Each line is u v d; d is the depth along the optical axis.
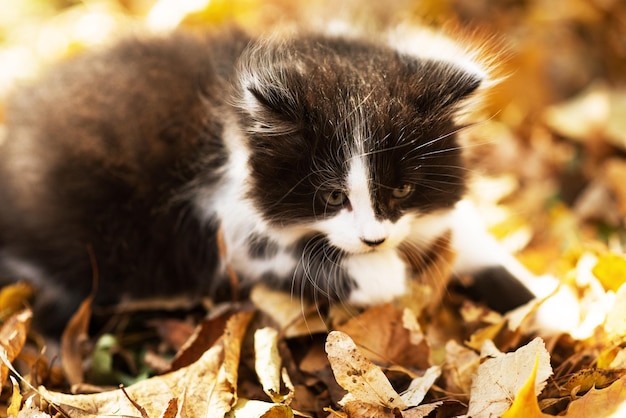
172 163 0.34
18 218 0.36
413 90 0.30
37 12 0.55
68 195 0.34
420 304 0.33
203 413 0.29
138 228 0.35
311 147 0.30
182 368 0.31
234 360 0.31
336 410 0.30
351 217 0.30
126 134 0.34
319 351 0.32
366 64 0.32
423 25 0.44
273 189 0.31
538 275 0.36
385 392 0.29
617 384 0.28
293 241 0.32
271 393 0.29
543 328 0.32
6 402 0.31
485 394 0.29
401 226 0.31
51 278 0.36
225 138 0.33
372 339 0.32
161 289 0.36
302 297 0.33
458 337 0.33
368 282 0.32
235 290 0.34
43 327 0.35
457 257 0.34
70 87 0.35
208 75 0.35
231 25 0.38
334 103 0.30
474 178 0.34
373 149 0.30
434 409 0.29
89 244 0.35
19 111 0.36
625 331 0.30
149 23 0.46
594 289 0.33
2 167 0.36
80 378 0.32
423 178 0.31
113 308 0.36
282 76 0.30
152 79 0.35
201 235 0.35
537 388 0.28
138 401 0.29
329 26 0.37
